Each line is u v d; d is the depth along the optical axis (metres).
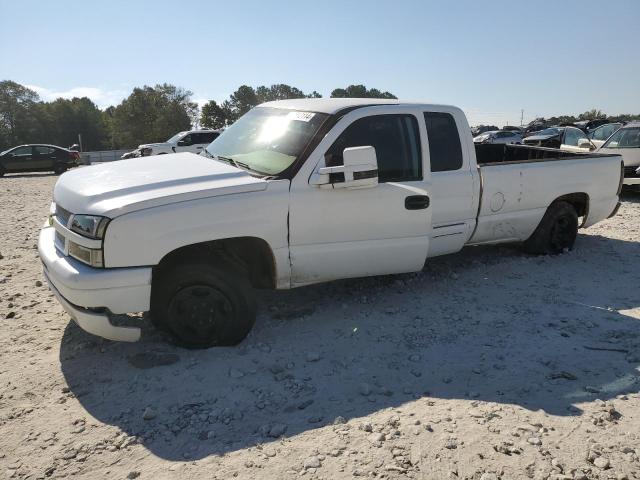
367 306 5.05
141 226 3.72
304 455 2.95
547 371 3.87
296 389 3.63
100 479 2.79
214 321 4.13
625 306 5.10
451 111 5.36
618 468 2.85
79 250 3.80
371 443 3.04
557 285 5.65
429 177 4.93
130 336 3.91
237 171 4.33
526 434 3.13
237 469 2.84
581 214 6.90
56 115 107.94
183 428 3.22
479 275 5.94
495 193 5.72
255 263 4.45
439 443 3.04
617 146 11.92
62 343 4.34
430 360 4.05
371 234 4.61
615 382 3.72
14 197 15.19
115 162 4.99
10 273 6.27
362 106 4.76
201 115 94.25
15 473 2.85
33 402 3.51
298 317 4.81
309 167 4.34
